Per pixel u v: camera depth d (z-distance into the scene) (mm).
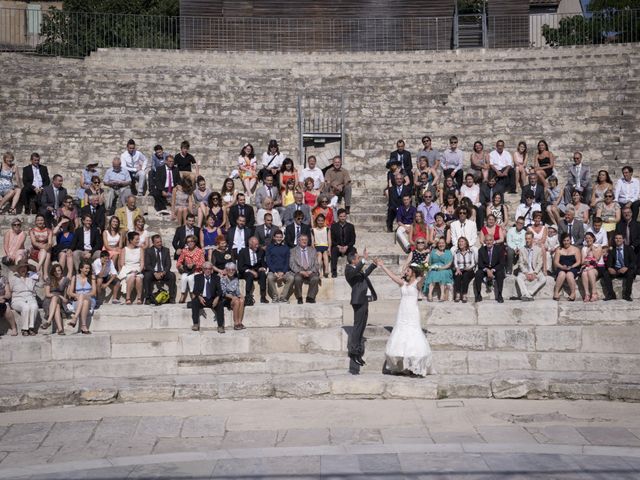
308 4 39500
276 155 25578
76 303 20141
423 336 18453
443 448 14828
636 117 28984
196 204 23953
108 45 40562
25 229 23500
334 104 31031
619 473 13586
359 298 18531
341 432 15805
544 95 30594
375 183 27422
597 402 17719
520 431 15789
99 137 28641
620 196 24234
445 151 25969
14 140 28250
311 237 22266
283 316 20453
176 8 47938
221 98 31297
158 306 20703
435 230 22609
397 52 35375
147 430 16109
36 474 13891
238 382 18125
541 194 23938
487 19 41031
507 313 20375
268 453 14703
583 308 20359
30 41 47781
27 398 17594
